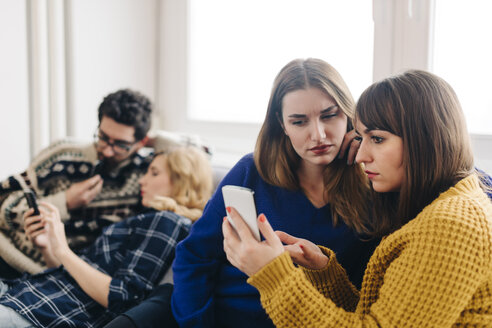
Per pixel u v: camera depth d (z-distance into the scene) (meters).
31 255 1.39
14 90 1.85
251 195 0.62
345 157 0.88
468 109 1.20
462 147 0.66
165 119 2.19
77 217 1.47
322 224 0.90
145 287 1.08
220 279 0.97
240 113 1.88
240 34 1.84
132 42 2.10
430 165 0.65
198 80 2.05
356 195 0.88
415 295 0.56
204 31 2.00
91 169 1.54
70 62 1.92
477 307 0.57
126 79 2.10
